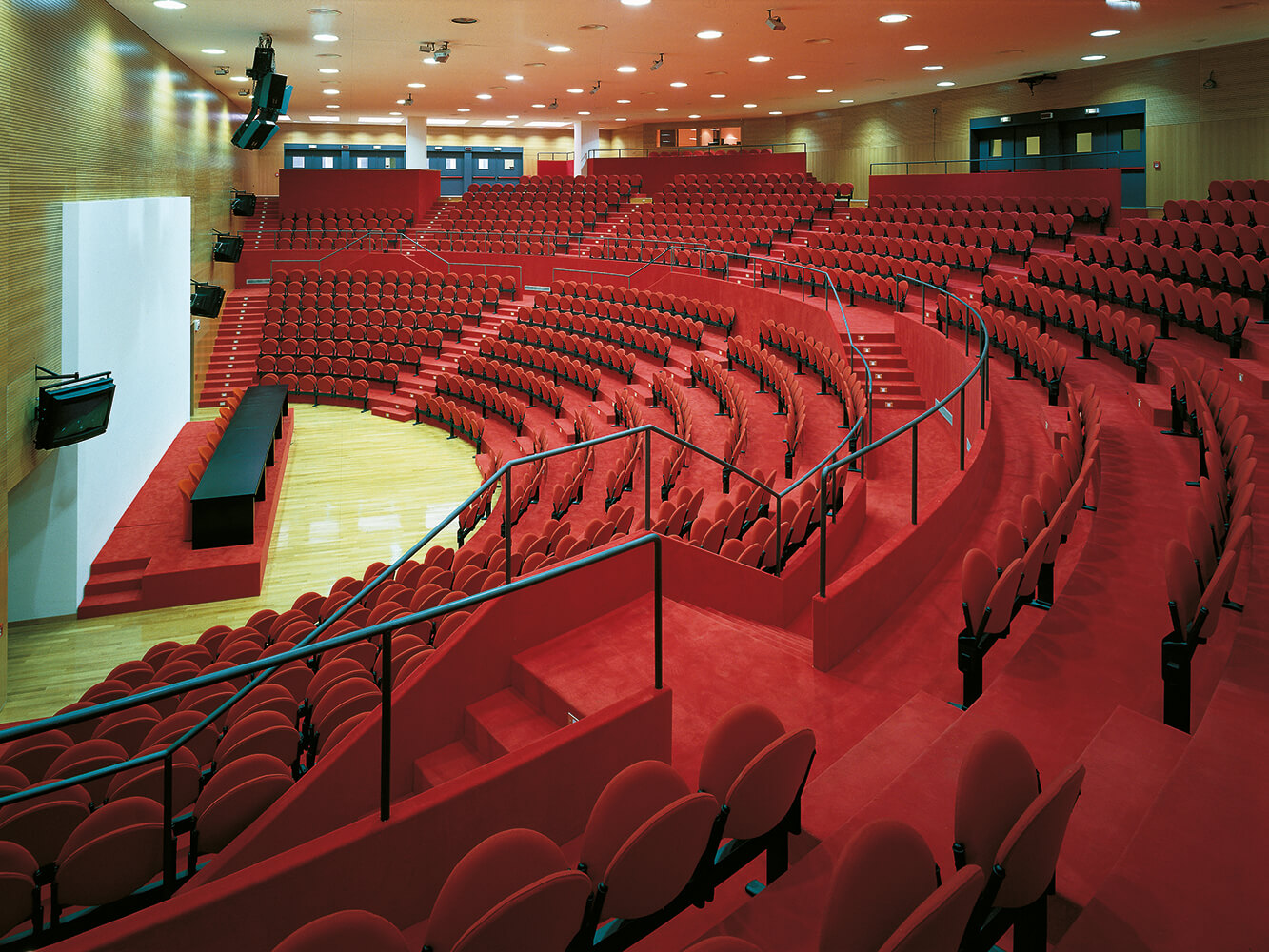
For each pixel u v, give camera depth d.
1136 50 13.67
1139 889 2.22
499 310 18.11
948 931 1.71
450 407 14.46
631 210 20.19
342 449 13.66
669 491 8.89
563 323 16.16
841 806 2.95
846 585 4.48
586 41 13.00
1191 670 3.62
